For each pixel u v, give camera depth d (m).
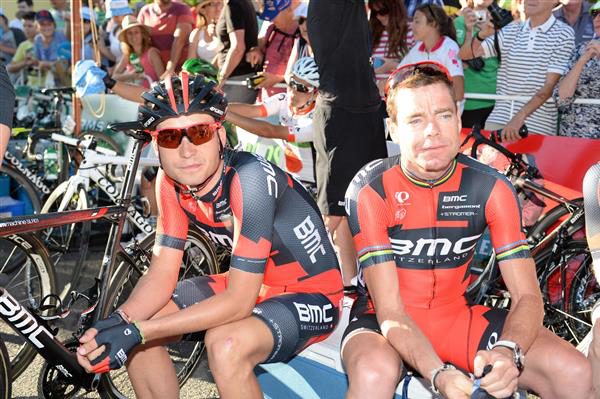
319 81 3.07
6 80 1.80
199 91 1.85
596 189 1.99
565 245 2.83
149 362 2.08
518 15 3.88
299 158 3.92
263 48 5.11
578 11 3.92
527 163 3.22
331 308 2.11
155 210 3.78
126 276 2.54
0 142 1.75
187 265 2.88
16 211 4.75
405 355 1.78
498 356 1.62
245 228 1.88
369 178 1.99
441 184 1.94
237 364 1.81
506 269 1.92
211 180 1.92
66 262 4.15
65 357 2.14
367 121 3.06
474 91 4.07
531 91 3.79
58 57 6.88
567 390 1.71
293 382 2.25
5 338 3.15
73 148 4.38
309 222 2.07
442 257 1.99
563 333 2.87
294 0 4.71
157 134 1.86
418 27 3.73
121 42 5.68
